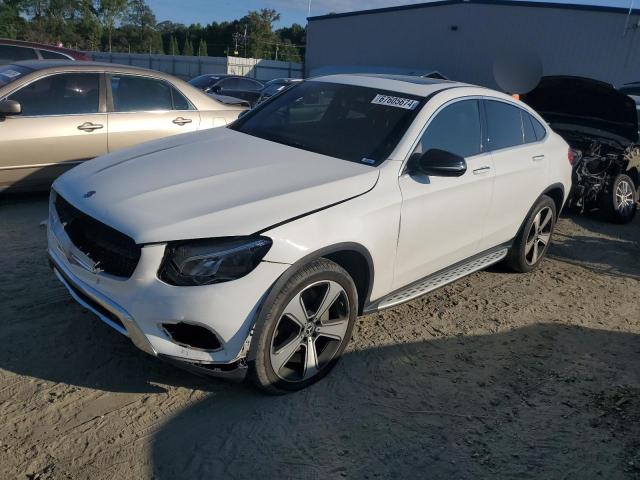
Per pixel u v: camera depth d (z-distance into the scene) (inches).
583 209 318.7
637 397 144.3
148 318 113.1
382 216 139.3
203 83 778.2
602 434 129.2
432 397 138.1
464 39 1188.5
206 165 141.6
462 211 166.1
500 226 189.8
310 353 133.2
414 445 121.0
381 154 149.4
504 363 156.5
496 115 188.4
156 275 113.0
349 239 131.0
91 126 251.0
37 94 241.1
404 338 164.4
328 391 136.3
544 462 119.3
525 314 187.9
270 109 183.8
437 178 155.6
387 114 161.6
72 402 124.7
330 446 118.6
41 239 211.3
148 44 3636.8
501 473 115.3
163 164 143.1
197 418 123.4
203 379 136.3
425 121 157.4
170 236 112.7
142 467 108.8
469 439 124.4
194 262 113.1
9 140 230.7
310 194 128.5
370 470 113.1
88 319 156.2
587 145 297.9
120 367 137.9
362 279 143.6
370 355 153.7
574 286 217.0
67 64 252.5
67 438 114.2
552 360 160.2
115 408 124.3
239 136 167.9
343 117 166.4
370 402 133.9
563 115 315.0
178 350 114.9
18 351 140.3
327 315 135.6
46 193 271.9
